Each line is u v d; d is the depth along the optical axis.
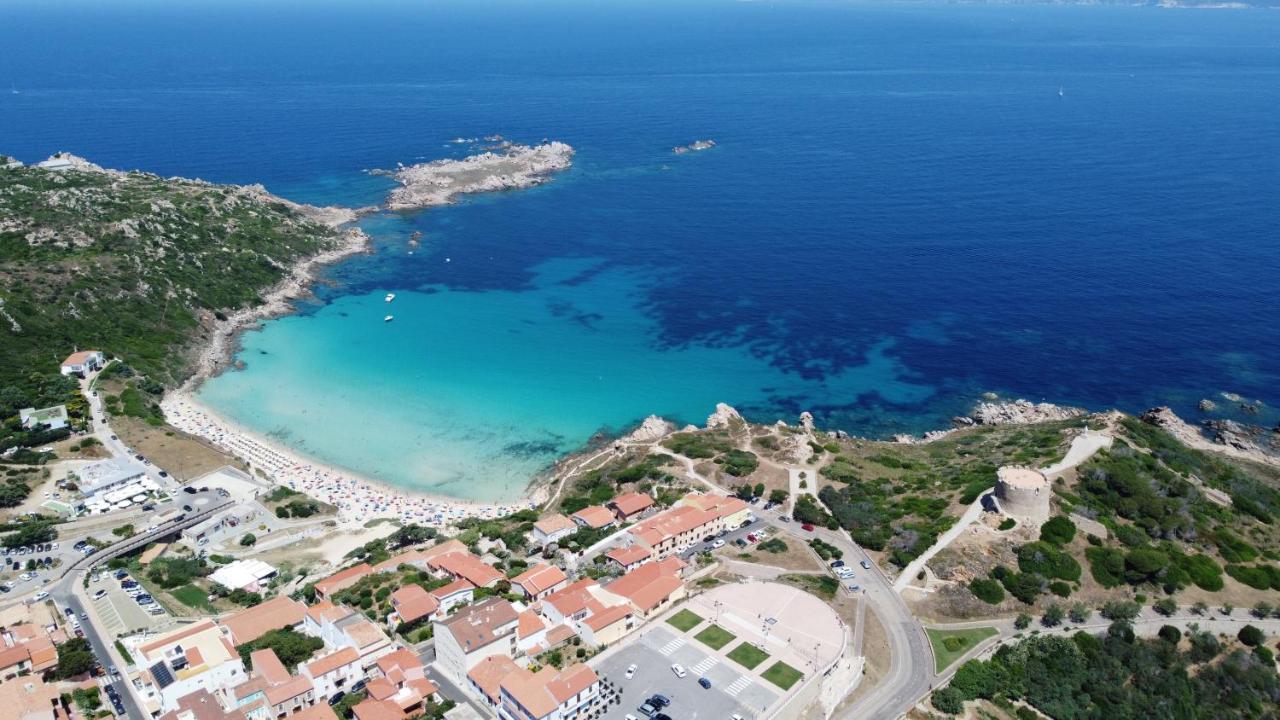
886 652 120.25
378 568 143.00
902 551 141.25
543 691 101.62
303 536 163.88
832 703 109.44
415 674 111.06
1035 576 131.62
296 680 107.44
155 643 112.38
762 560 142.88
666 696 107.06
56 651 112.06
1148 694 116.25
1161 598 131.50
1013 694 114.88
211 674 108.38
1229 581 136.62
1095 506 149.50
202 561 149.62
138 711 105.44
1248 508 159.25
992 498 149.00
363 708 103.06
